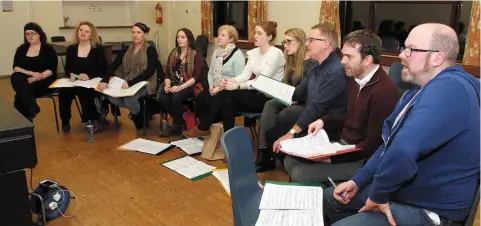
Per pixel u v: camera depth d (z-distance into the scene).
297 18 5.71
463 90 1.27
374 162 1.64
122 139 3.85
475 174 1.35
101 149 3.56
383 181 1.34
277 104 3.05
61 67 6.93
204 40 6.99
